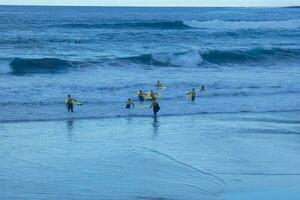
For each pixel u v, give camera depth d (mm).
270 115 56438
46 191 31797
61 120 50938
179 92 65750
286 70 89125
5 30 151250
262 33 152750
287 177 35344
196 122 52250
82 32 145125
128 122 51469
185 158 39312
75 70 78750
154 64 87688
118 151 40906
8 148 40844
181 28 163750
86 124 49906
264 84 73562
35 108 54469
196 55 92312
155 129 48844
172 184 33562
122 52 104562
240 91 68062
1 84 65562
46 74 74875
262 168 37250
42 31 148750
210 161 38625
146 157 39406
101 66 82062
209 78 76562
